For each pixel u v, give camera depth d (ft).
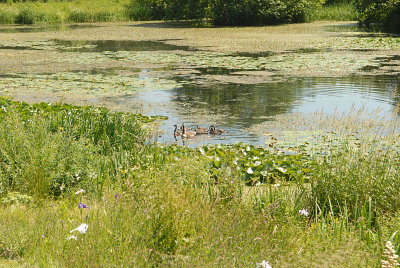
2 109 37.52
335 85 55.47
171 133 38.04
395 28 118.42
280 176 27.81
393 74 61.77
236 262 14.01
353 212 20.17
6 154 23.82
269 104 47.29
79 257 14.30
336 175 22.09
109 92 53.16
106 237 15.30
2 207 19.77
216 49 90.07
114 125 32.99
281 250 15.17
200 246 14.85
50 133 26.73
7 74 65.00
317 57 77.46
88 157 25.75
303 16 145.38
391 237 16.15
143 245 15.01
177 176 22.80
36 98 49.60
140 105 47.21
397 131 36.14
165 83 58.23
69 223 17.19
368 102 47.03
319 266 14.12
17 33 126.21
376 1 122.62
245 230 16.38
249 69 67.72
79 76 63.10
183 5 151.64
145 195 19.03
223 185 21.40
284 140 35.55
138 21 162.20
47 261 14.25
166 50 89.81
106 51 89.40
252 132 38.04
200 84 57.62
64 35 121.08
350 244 15.39
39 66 71.87
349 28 125.18
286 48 89.71
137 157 26.76
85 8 174.81
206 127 39.50
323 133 36.78
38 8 172.65
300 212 18.37
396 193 20.67
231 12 136.67
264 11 134.82
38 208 19.90
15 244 15.30
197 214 16.63
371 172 22.09
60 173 23.48
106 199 20.29
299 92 52.39
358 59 74.84
